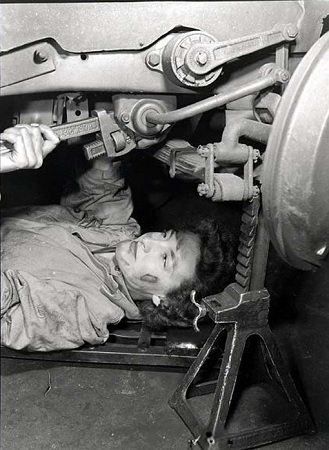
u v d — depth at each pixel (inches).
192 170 59.8
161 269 73.0
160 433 67.1
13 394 71.9
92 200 85.4
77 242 76.4
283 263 87.9
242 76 59.5
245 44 54.7
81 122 59.3
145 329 77.2
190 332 76.1
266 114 59.1
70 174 103.2
